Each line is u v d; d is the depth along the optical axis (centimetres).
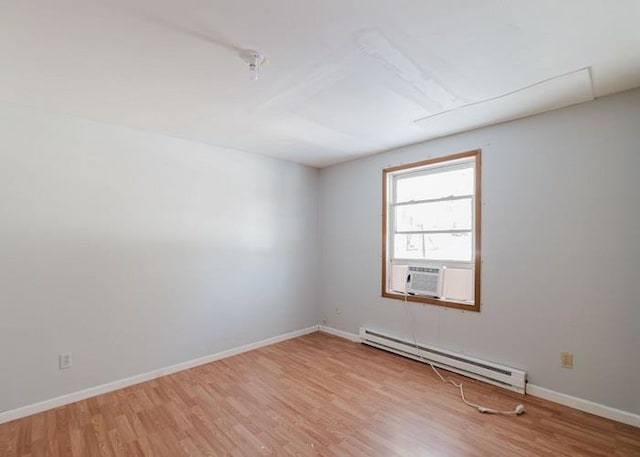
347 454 190
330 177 436
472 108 248
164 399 256
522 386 258
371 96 228
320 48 171
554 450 192
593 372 232
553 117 252
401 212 366
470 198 309
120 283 279
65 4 135
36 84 207
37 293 241
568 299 243
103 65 186
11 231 231
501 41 165
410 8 140
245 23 150
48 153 247
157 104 240
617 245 224
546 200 254
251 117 266
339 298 420
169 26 152
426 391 267
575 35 159
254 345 373
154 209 301
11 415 228
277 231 400
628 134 220
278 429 215
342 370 310
